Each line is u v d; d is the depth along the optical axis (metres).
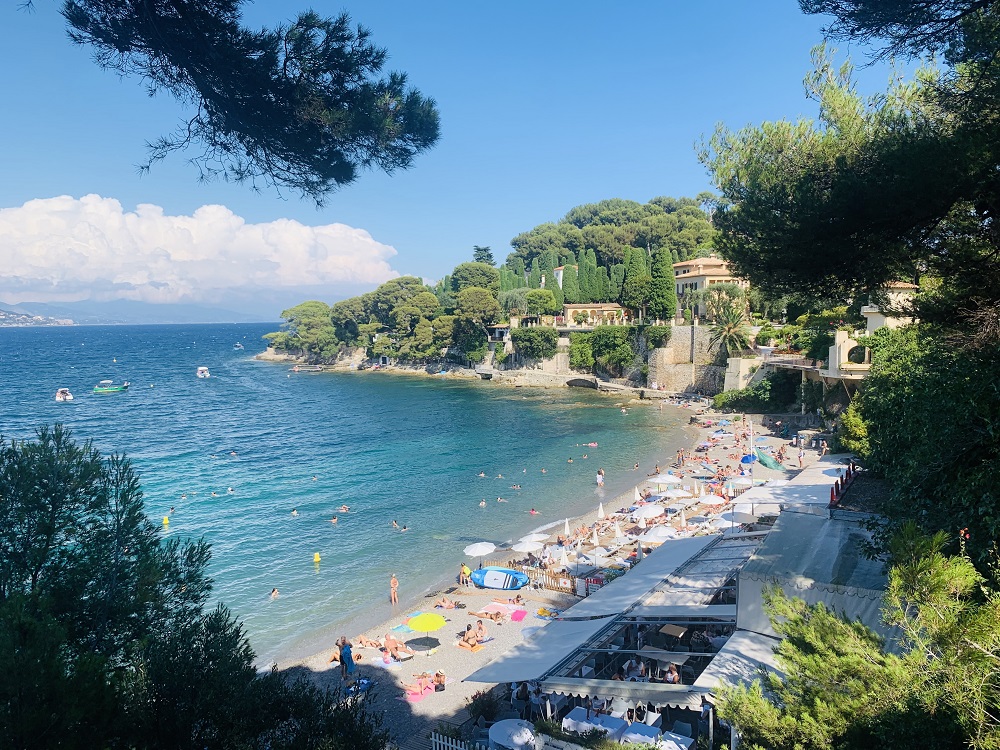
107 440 75.81
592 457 62.75
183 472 59.47
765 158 13.39
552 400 101.81
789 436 62.53
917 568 8.08
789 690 9.47
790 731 8.73
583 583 30.34
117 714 8.29
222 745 10.00
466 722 19.80
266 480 56.25
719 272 101.50
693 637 21.16
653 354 100.00
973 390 11.77
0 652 7.18
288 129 10.70
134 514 12.38
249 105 10.33
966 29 10.85
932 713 7.45
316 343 171.50
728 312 84.81
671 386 96.62
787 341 76.94
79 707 7.41
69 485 11.77
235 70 9.77
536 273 155.88
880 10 10.59
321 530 42.75
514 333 125.75
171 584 12.52
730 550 24.56
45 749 7.11
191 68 9.91
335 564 37.03
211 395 120.12
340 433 78.94
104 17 9.47
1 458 11.66
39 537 11.31
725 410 79.69
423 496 50.72
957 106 11.25
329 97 10.77
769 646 15.00
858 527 18.20
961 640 7.45
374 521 44.59
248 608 31.53
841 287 12.82
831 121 13.34
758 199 12.64
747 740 9.34
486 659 25.33
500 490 52.12
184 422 89.06
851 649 9.03
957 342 12.16
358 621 29.97
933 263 11.70
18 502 11.34
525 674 17.02
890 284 12.51
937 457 12.32
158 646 10.77
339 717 11.57
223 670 10.65
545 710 18.39
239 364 191.88
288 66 10.47
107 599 11.30
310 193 11.47
